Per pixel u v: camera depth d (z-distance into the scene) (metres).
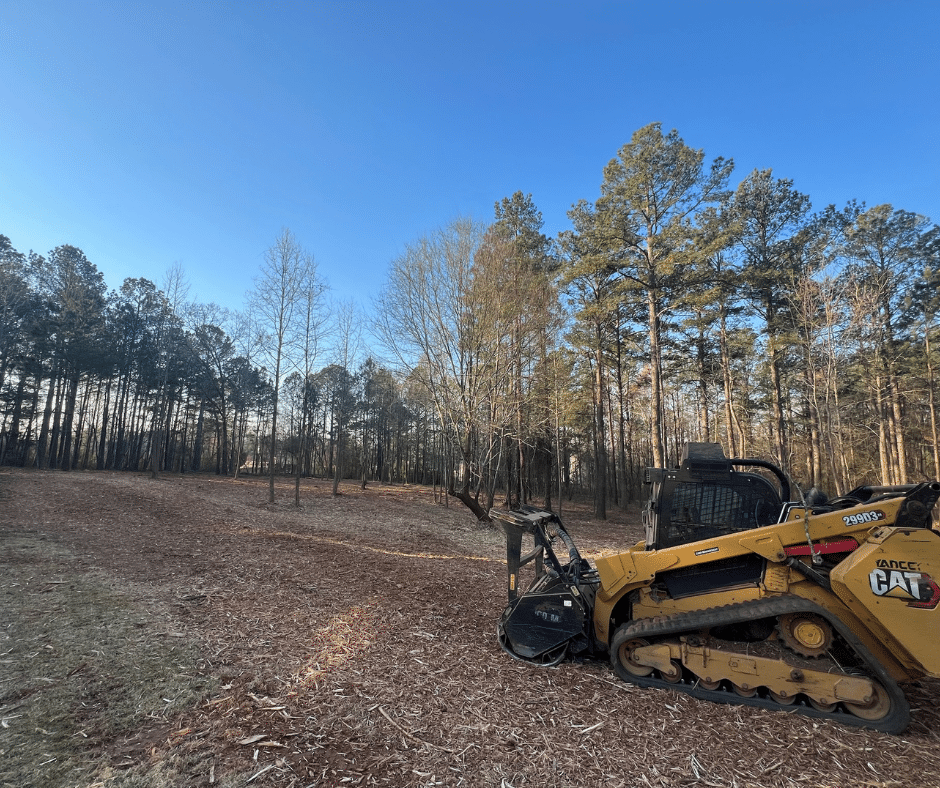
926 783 2.68
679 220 17.48
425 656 4.37
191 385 35.44
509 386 16.39
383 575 7.47
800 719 3.35
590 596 4.61
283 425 45.41
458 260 15.70
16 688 3.56
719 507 4.29
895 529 3.43
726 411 24.23
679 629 3.74
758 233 22.47
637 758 2.87
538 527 4.70
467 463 15.54
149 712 3.26
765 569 3.85
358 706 3.40
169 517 12.14
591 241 18.70
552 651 4.38
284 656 4.25
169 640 4.52
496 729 3.16
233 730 3.06
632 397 28.42
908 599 3.28
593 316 20.33
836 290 17.52
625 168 18.36
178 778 2.58
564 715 3.36
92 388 35.19
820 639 3.55
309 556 8.59
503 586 7.30
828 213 22.67
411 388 17.55
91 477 21.23
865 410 22.75
